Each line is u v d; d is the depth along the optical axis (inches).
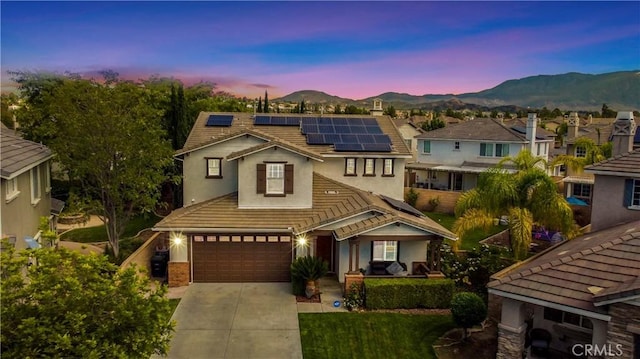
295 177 962.7
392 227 852.6
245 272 925.8
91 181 1118.4
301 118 1285.7
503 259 900.6
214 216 927.0
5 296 393.7
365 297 803.4
